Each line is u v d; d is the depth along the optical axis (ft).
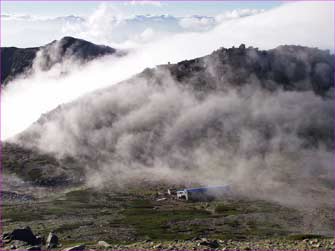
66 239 393.09
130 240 386.93
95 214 602.03
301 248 207.72
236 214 594.65
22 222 524.52
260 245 218.79
